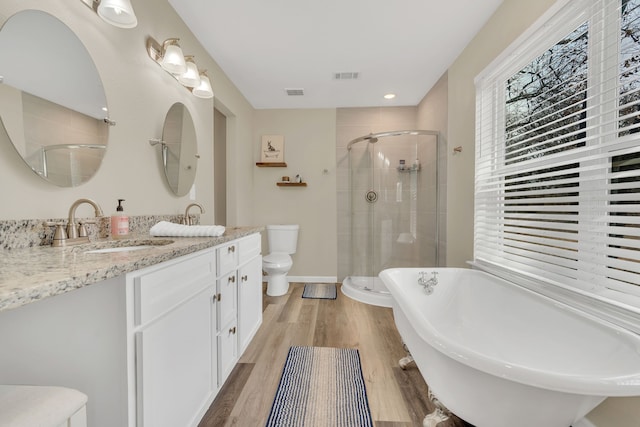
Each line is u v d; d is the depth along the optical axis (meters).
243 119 3.41
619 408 1.09
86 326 0.81
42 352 0.83
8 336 0.82
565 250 1.45
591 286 1.31
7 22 0.96
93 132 1.31
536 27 1.56
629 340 0.99
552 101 1.58
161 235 1.51
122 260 0.80
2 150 0.97
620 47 1.19
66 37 1.18
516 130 1.84
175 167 1.96
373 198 3.31
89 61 1.28
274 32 2.19
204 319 1.29
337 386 1.60
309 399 1.49
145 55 1.67
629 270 1.12
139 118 1.62
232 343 1.63
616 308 1.16
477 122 2.24
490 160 2.11
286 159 3.82
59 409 0.59
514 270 1.80
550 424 0.90
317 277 3.84
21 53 1.01
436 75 2.89
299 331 2.32
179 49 1.72
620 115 1.21
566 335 1.26
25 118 1.02
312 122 3.80
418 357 1.25
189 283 1.16
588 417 1.20
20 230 1.02
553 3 1.48
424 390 1.57
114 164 1.44
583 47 1.37
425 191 3.05
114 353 0.81
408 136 3.16
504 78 1.97
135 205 1.59
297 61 2.62
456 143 2.58
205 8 1.93
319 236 3.83
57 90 1.14
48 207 1.12
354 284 3.36
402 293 1.50
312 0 1.85
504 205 2.02
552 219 1.48
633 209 1.08
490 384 0.90
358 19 2.05
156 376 0.92
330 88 3.19
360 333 2.29
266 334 2.27
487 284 1.82
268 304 2.98
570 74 1.44
